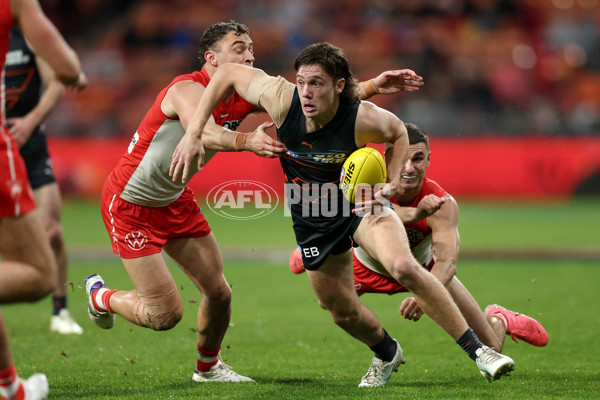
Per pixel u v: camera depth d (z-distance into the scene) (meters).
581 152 80.38
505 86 90.12
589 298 34.09
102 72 91.38
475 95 87.62
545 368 20.88
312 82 15.83
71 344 24.77
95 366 21.23
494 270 42.50
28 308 32.69
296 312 31.31
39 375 14.41
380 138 16.94
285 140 17.11
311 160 17.05
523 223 64.44
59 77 13.52
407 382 18.94
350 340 25.73
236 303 33.47
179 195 18.52
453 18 96.81
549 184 80.19
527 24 97.75
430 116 83.19
